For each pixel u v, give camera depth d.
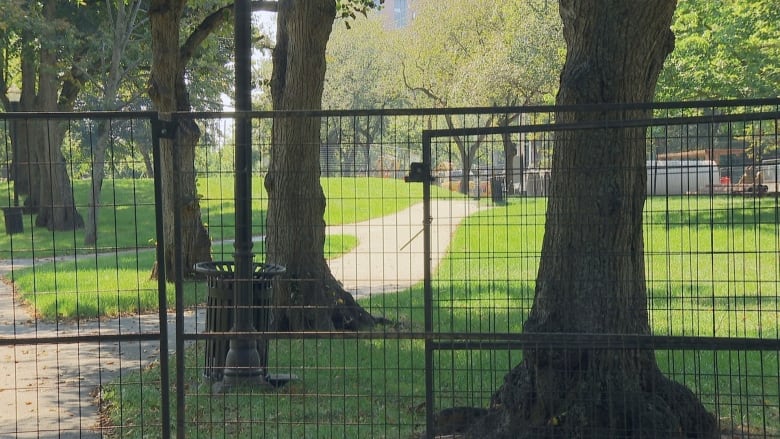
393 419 6.62
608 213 5.68
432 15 51.78
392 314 12.14
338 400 7.21
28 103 33.50
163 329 5.50
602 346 5.28
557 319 5.77
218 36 22.67
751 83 26.42
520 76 43.34
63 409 7.53
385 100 63.09
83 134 34.47
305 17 10.95
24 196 34.75
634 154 5.75
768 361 8.58
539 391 5.72
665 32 5.80
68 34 27.38
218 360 7.92
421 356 8.81
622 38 5.70
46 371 9.29
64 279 16.86
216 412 6.95
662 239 15.23
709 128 5.46
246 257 7.75
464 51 51.09
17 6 25.86
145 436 6.48
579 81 5.73
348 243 21.38
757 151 6.73
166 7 15.34
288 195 10.80
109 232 27.20
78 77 32.69
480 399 6.43
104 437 6.54
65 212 30.61
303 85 11.05
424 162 5.29
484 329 10.12
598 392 5.67
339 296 11.13
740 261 14.33
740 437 6.02
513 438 5.75
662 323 10.51
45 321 12.52
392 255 19.72
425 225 5.30
